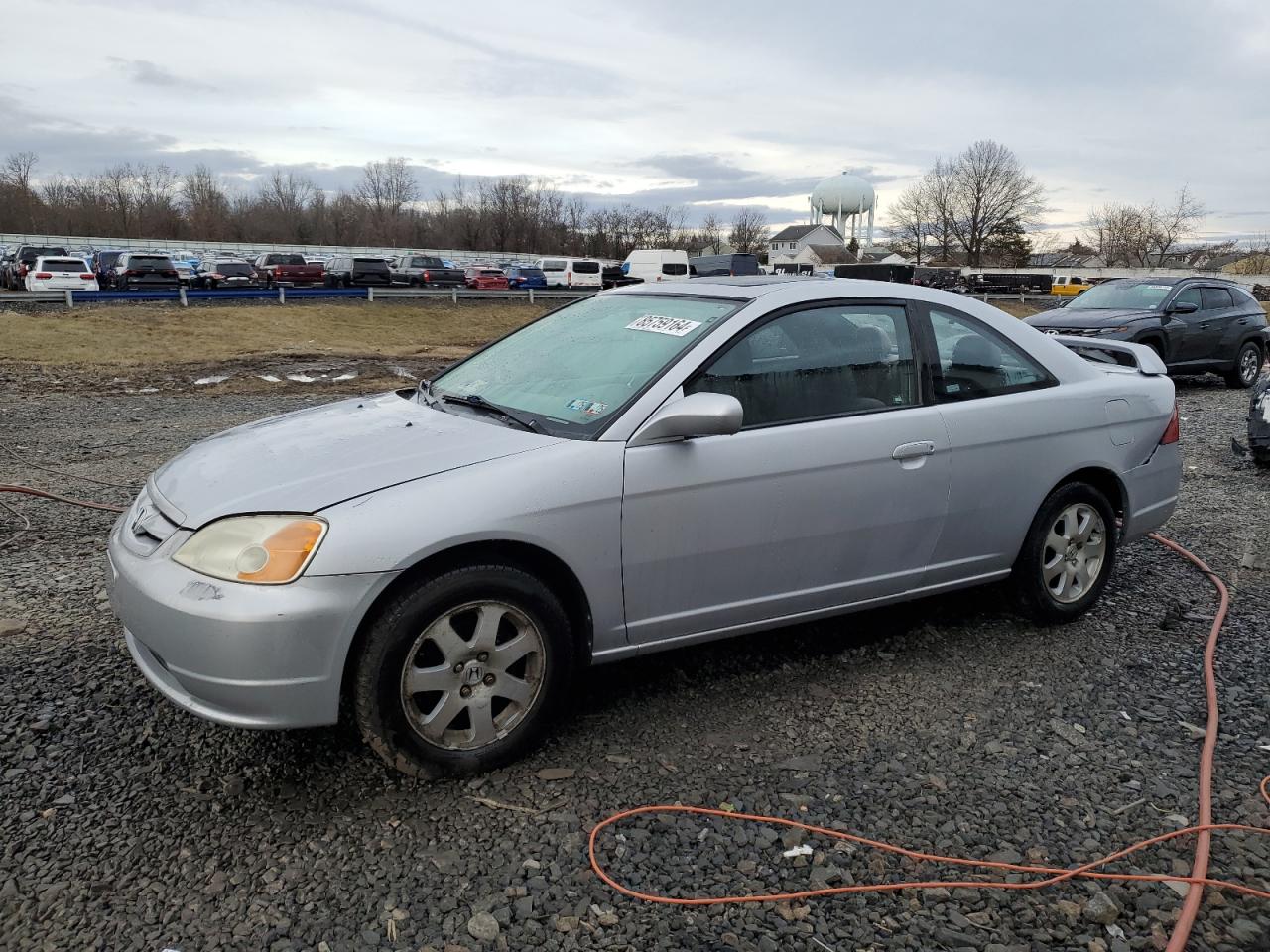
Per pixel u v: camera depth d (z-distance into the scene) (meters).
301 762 3.12
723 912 2.47
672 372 3.35
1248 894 2.56
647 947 2.34
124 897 2.45
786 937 2.38
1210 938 2.41
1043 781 3.12
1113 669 3.98
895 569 3.84
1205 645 4.25
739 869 2.64
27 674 3.67
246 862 2.60
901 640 4.25
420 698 2.98
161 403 12.90
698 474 3.27
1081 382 4.36
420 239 88.19
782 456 3.44
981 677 3.88
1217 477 7.80
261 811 2.84
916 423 3.77
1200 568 5.32
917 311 3.97
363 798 2.92
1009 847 2.77
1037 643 4.24
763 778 3.10
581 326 4.02
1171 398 4.73
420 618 2.84
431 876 2.57
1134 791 3.07
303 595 2.68
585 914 2.44
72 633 4.09
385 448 3.15
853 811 2.93
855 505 3.62
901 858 2.71
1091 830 2.86
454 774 3.01
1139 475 4.54
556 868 2.62
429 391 3.94
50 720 3.33
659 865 2.65
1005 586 4.39
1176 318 13.30
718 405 3.13
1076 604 4.39
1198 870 2.63
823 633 4.31
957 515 3.92
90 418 11.01
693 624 3.41
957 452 3.86
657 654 4.03
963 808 2.96
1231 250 102.12
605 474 3.11
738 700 3.64
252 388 15.43
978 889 2.59
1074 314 13.62
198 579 2.75
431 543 2.80
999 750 3.31
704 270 50.44
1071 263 103.12
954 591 4.45
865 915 2.47
